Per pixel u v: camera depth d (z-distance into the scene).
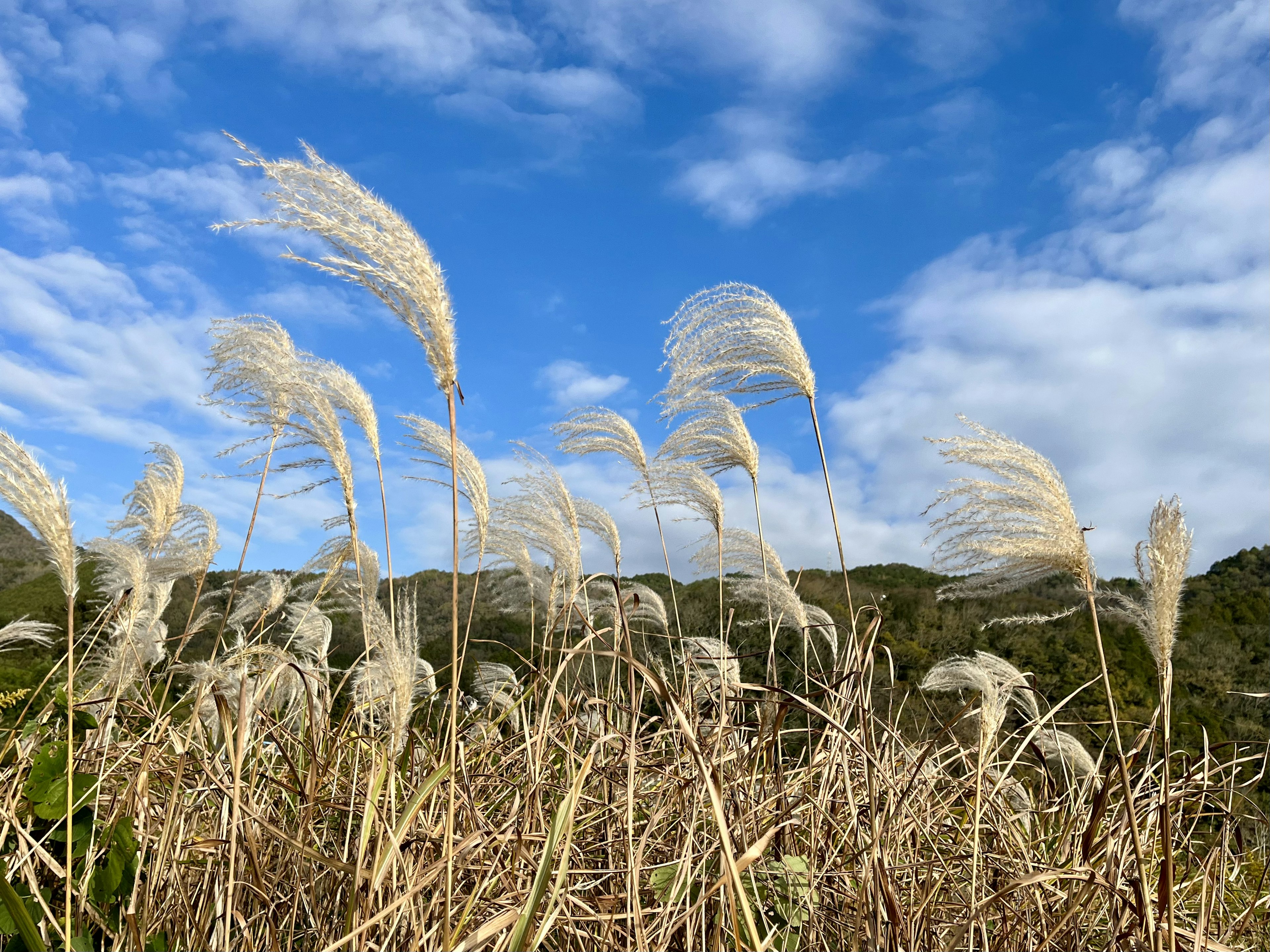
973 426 3.12
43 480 2.16
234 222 2.33
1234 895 3.87
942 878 3.23
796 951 2.80
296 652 4.85
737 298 4.32
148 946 2.47
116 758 3.34
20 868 2.51
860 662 3.23
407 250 2.35
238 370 4.34
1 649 3.79
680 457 5.67
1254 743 3.58
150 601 4.68
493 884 2.77
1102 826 3.23
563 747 3.24
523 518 5.03
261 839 2.99
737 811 3.12
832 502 3.77
